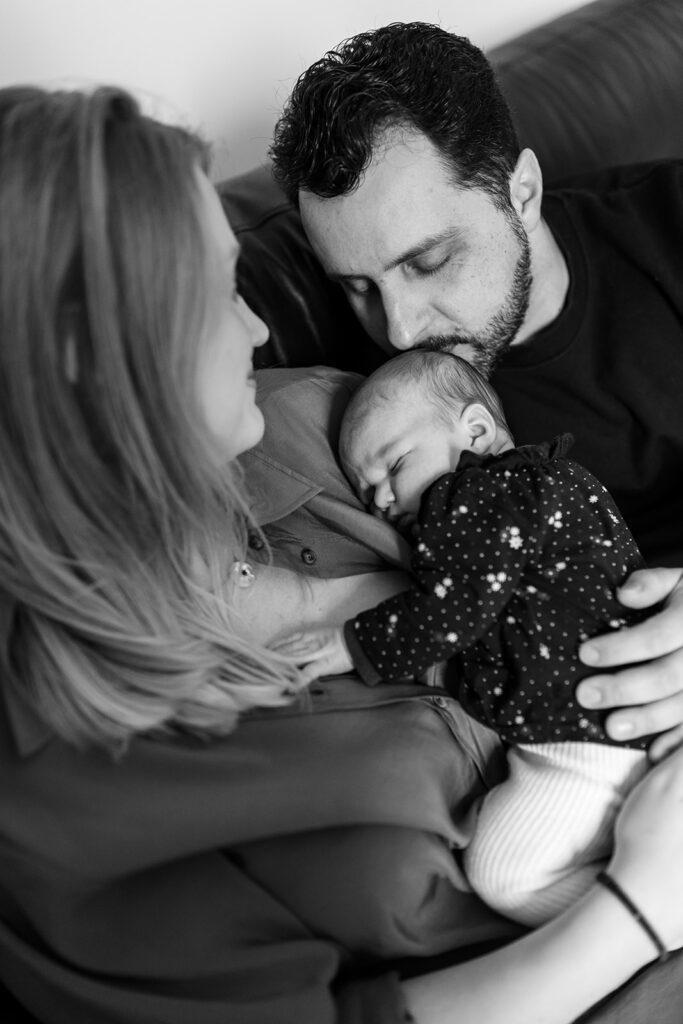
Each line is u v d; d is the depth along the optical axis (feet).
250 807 2.80
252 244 4.67
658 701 3.16
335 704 3.10
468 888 3.18
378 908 2.81
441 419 3.80
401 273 4.21
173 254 2.49
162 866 2.87
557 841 3.08
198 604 3.07
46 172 2.38
